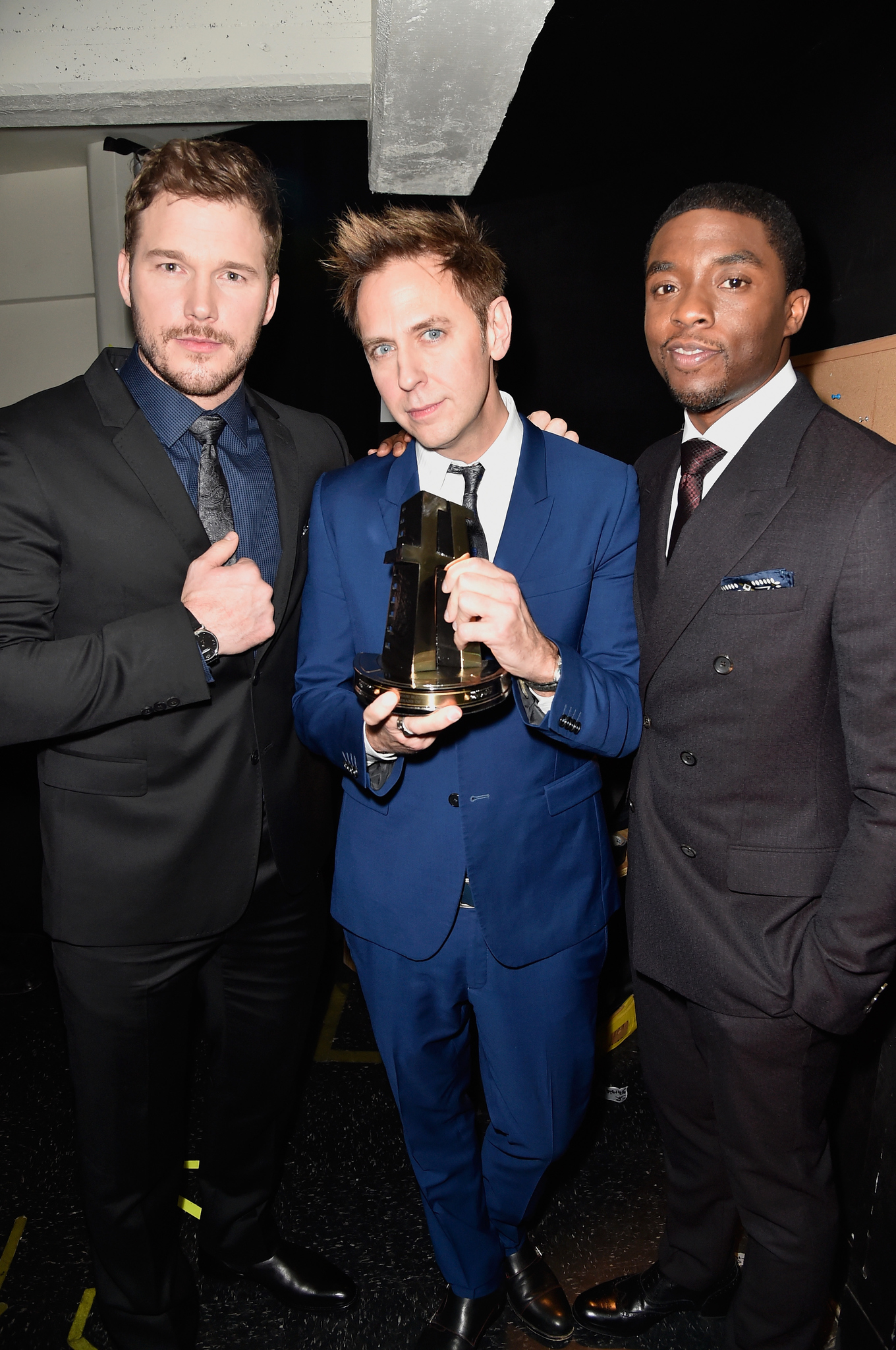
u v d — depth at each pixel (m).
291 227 3.56
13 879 2.87
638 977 1.46
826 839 1.22
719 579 1.22
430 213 1.20
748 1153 1.31
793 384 1.28
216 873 1.43
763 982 1.22
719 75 2.38
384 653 1.13
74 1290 1.73
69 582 1.35
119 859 1.38
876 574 1.10
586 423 3.34
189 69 2.52
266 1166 1.66
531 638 1.12
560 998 1.42
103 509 1.33
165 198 1.28
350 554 1.39
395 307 1.19
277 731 1.47
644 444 3.21
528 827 1.36
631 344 3.15
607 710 1.26
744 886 1.24
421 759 1.35
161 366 1.34
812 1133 1.30
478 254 1.21
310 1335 1.65
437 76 2.15
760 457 1.22
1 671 1.24
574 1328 1.65
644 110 2.67
